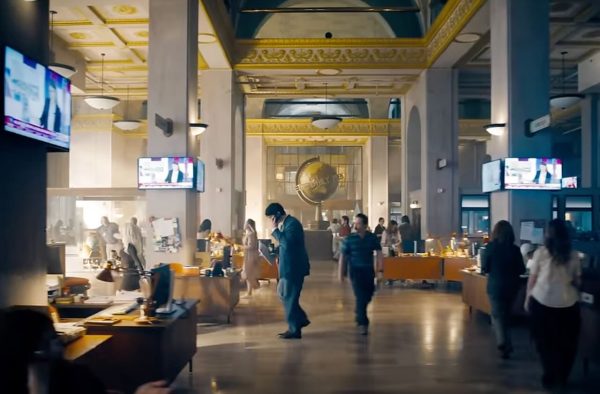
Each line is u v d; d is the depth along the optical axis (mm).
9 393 1526
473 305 7691
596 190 14742
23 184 3410
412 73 13875
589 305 4867
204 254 8766
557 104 13180
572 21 11141
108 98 13109
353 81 14984
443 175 13312
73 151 20016
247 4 14297
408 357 5531
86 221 13328
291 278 6375
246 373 4941
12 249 3275
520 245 7777
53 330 1692
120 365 3719
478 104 22141
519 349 5863
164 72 8617
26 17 3475
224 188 13500
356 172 25797
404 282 11852
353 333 6680
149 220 8445
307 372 4984
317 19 14984
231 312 7746
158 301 4059
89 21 11250
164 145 8570
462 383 4672
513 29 8039
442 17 11617
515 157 7906
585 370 4949
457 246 11594
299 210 25625
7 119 3031
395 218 22438
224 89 13547
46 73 3486
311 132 21922
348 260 6738
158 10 8672
